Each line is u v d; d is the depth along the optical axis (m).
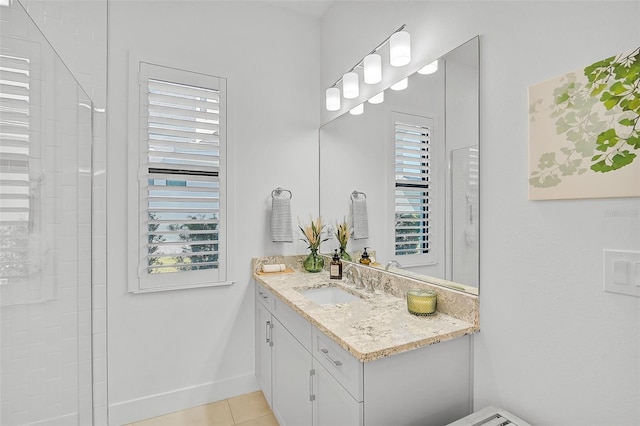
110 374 1.92
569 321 1.02
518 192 1.16
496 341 1.24
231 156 2.22
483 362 1.29
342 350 1.18
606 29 0.92
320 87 2.58
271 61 2.40
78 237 1.46
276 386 1.90
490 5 1.26
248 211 2.29
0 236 1.04
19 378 1.13
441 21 1.49
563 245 1.03
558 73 1.03
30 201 1.16
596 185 0.93
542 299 1.09
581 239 0.98
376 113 1.90
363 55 2.06
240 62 2.29
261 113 2.36
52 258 1.28
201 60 2.16
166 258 2.04
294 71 2.49
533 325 1.12
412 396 1.18
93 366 1.60
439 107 1.48
